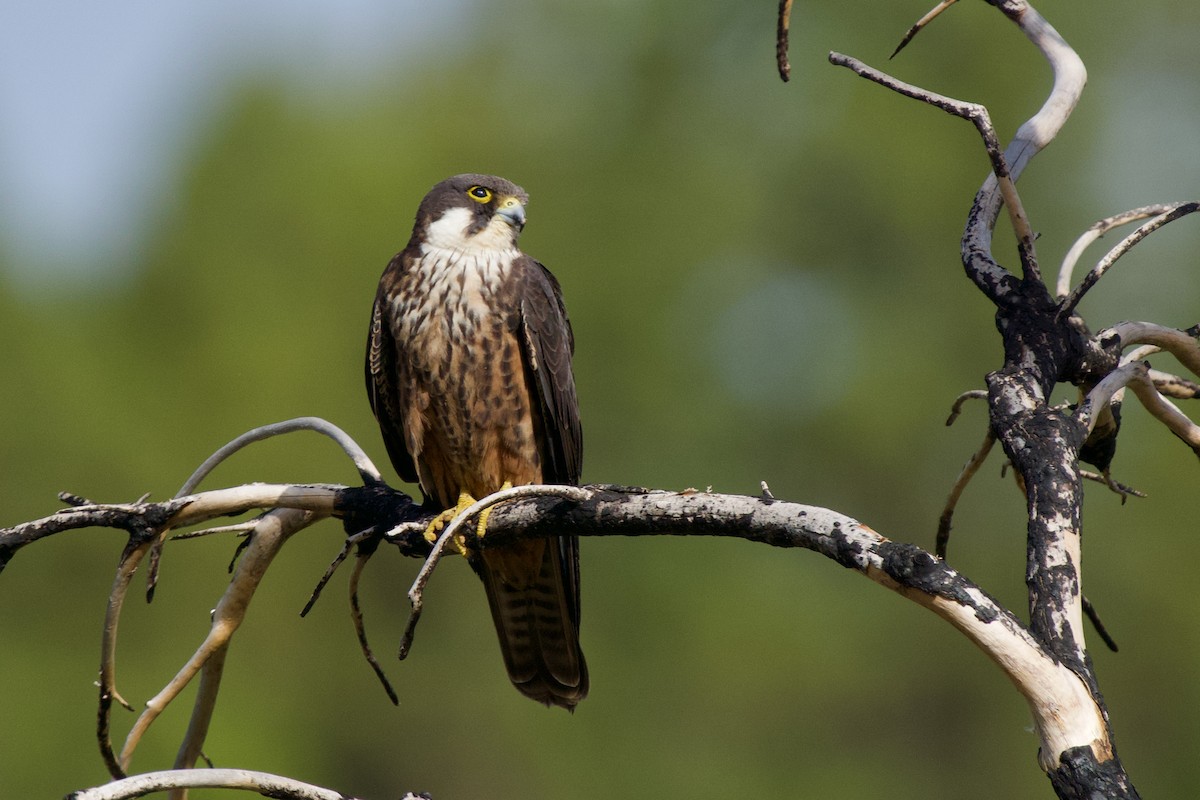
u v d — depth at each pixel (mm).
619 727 20516
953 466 23781
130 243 24422
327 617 22344
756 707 20891
